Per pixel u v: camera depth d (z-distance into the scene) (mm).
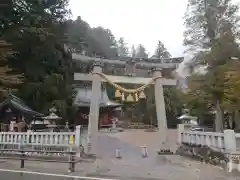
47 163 11883
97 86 15320
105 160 13039
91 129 14688
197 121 35156
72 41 47344
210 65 22484
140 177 9016
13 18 29984
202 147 12758
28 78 30969
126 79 16016
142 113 54375
